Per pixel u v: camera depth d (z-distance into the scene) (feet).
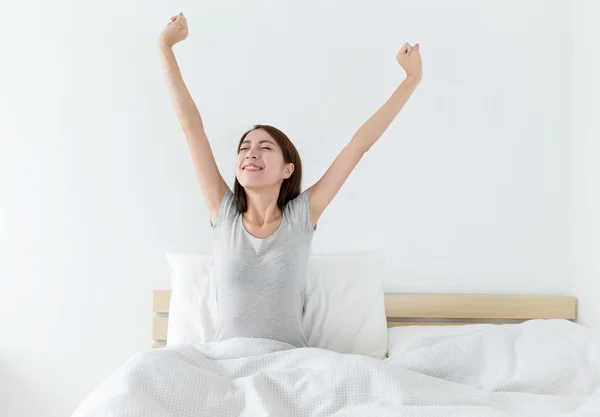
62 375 7.68
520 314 7.62
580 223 7.68
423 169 7.82
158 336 7.48
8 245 7.66
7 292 7.66
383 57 7.80
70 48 7.68
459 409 4.26
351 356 5.06
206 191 6.32
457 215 7.85
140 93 7.71
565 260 7.89
